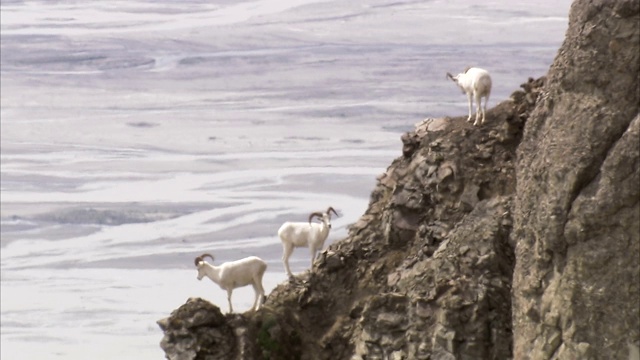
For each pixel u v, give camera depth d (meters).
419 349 84.88
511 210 87.50
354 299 94.31
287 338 92.88
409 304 86.94
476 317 83.56
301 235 96.12
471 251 86.38
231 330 91.88
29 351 160.38
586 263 76.12
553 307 78.31
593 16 78.12
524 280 81.25
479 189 91.31
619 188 74.81
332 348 92.88
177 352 90.75
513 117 93.12
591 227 75.81
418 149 96.25
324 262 95.44
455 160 93.00
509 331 83.44
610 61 77.19
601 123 76.62
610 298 75.69
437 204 92.88
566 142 77.88
